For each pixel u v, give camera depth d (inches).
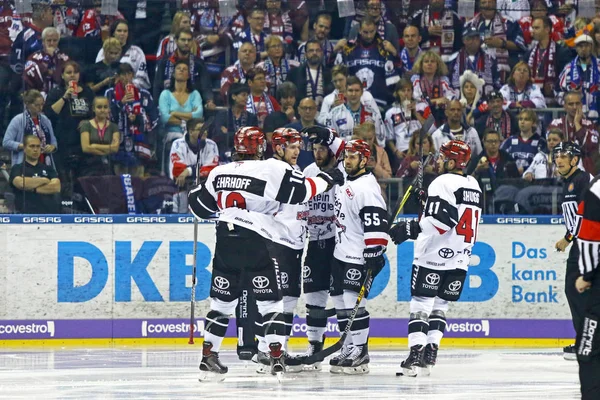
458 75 1254.3
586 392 549.0
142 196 1199.6
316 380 823.7
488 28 1259.8
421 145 908.0
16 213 1170.6
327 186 800.3
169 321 1169.4
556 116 1256.8
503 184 1229.1
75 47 1195.3
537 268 1201.4
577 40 1270.9
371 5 1243.8
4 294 1146.0
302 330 1172.5
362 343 870.4
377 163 1221.7
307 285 904.9
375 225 848.9
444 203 832.9
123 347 1122.0
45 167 1179.3
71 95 1188.5
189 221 1176.2
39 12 1187.9
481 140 1240.8
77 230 1161.4
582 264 548.7
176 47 1215.6
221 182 784.9
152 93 1210.0
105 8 1197.1
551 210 1227.9
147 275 1168.2
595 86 1270.9
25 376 852.0
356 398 706.8
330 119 1238.9
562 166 963.3
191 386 781.3
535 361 986.1
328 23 1245.7
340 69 1241.4
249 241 780.0
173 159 1205.7
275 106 1232.2
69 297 1157.7
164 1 1214.9
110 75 1201.4
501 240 1198.3
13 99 1179.3
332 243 901.8
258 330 893.2
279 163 778.2
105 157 1193.4
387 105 1243.8
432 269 848.3
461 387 774.5
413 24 1254.3
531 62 1268.5
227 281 792.3
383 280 1181.1
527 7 1270.9
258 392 741.9
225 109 1221.7
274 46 1232.8
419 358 848.3
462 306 1191.6
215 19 1223.5
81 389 764.6
